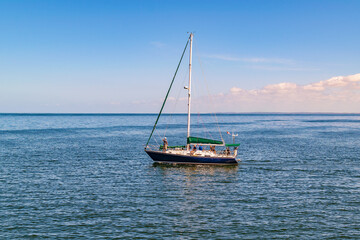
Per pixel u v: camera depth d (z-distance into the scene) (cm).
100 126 17625
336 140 8969
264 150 6612
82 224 2291
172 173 4119
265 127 17238
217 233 2156
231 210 2619
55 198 2911
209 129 15688
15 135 10112
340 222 2359
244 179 3791
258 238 2086
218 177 3897
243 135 11150
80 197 2955
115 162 4950
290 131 13475
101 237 2081
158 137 10094
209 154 4753
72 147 6900
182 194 3097
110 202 2812
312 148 6969
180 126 18975
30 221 2331
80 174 3991
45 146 7012
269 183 3581
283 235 2131
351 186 3428
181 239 2062
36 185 3388
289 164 4869
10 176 3797
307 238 2089
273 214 2523
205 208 2667
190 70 4644
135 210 2600
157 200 2888
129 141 8494
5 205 2680
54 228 2212
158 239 2061
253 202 2842
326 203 2811
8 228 2197
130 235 2117
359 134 11450
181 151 4700
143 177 3859
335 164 4872
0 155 5500
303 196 3041
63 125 18262
